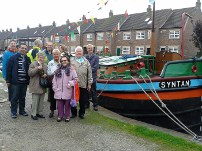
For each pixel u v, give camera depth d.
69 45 29.66
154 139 3.82
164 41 23.17
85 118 4.72
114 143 3.62
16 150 3.27
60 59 4.43
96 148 3.43
